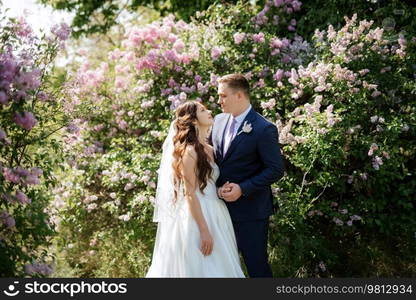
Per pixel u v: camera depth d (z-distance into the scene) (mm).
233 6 6320
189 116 3469
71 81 4055
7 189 3393
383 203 4855
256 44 5660
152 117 5680
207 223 3422
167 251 3490
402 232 4859
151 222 4793
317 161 4793
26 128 3299
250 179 3486
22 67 3314
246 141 3531
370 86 4828
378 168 4520
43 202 3588
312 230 4844
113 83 6090
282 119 5156
